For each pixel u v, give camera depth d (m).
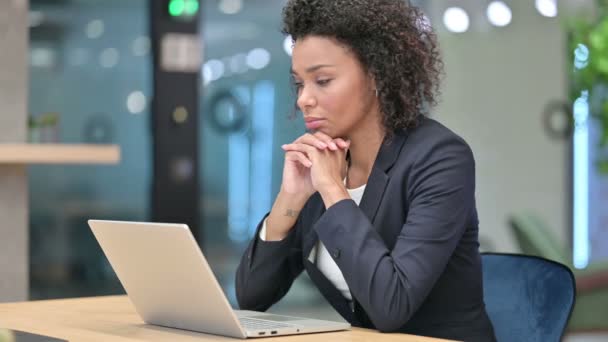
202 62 6.41
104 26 6.12
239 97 6.56
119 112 6.19
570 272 2.55
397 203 2.48
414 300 2.31
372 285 2.30
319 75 2.51
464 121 7.98
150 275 2.20
